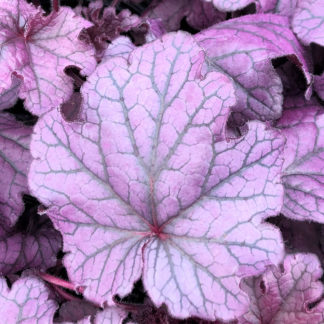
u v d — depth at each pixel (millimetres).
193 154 339
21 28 378
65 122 341
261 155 336
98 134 343
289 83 410
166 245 344
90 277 342
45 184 341
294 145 384
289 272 371
